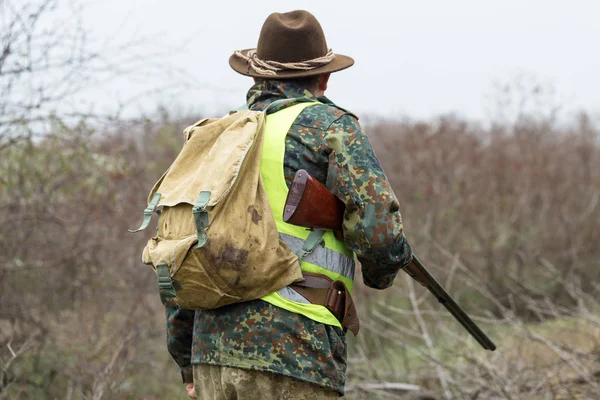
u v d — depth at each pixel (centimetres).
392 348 1495
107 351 1229
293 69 585
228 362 521
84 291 1376
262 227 518
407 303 1575
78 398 1126
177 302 525
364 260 540
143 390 1280
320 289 534
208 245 507
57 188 1320
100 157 1341
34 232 1345
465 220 1902
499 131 2322
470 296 1680
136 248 1532
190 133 571
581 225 1908
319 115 552
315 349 520
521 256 1741
